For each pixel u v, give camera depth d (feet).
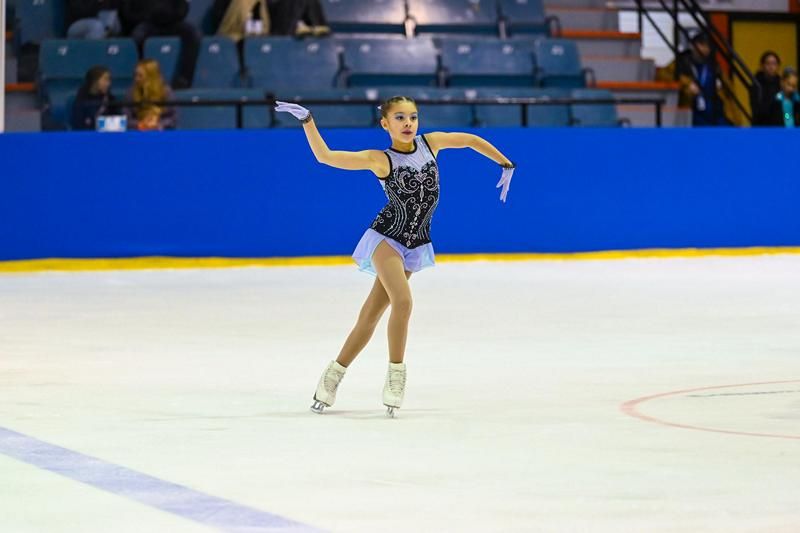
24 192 140.36
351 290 116.57
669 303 104.22
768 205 163.02
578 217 156.04
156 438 50.34
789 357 73.56
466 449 47.55
